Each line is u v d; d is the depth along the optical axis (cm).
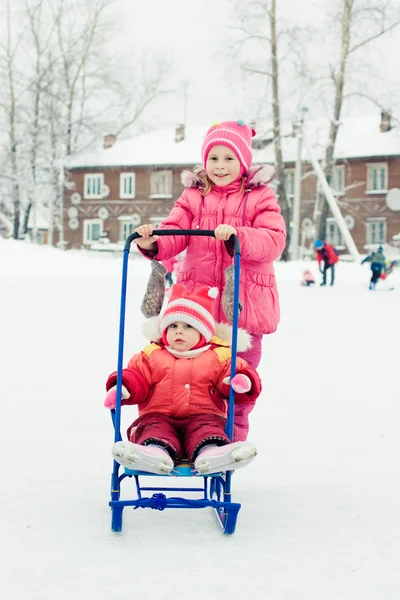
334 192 4638
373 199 4772
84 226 5369
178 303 339
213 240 389
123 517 327
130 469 299
